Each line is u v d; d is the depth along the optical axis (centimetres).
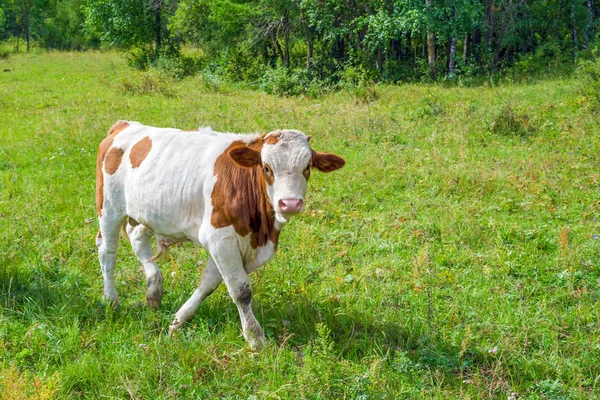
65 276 646
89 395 454
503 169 1002
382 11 2212
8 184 972
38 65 3306
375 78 2364
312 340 518
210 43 2911
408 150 1138
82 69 3058
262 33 2586
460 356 489
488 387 458
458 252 705
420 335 521
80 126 1364
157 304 576
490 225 776
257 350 502
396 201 882
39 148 1215
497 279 645
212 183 508
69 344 506
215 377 465
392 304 575
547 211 829
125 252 720
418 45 2848
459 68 2408
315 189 936
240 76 2570
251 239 509
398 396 439
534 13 2581
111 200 584
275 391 432
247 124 1352
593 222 776
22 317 558
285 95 2080
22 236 752
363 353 504
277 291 607
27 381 447
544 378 475
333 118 1424
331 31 2308
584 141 1166
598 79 1502
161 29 3192
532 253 704
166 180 533
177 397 446
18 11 5012
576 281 630
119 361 484
